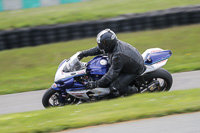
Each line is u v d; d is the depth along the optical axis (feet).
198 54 104.99
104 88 63.31
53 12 174.29
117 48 59.11
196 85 73.00
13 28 147.74
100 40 58.34
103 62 63.31
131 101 54.70
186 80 77.46
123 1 199.11
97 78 63.67
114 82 62.08
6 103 73.10
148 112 46.96
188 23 146.82
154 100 53.31
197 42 120.37
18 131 43.16
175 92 59.00
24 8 195.93
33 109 67.41
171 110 47.11
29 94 78.64
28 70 104.17
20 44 135.03
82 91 62.85
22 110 67.31
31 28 135.33
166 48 116.57
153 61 65.36
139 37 134.21
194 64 90.63
